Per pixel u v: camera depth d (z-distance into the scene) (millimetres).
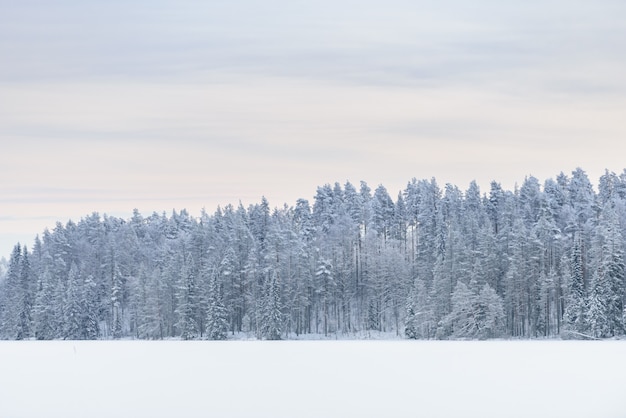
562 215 163000
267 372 52719
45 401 39531
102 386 45531
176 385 45344
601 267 113125
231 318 135875
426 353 71250
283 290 136125
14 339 141125
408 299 122000
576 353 68875
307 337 133875
